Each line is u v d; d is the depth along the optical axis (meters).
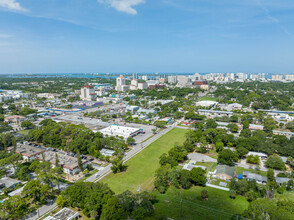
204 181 105.75
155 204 92.88
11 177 117.81
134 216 77.44
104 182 112.44
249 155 137.00
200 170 109.94
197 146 168.12
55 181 101.00
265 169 126.38
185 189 105.25
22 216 83.94
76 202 87.81
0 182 110.25
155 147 165.50
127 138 170.75
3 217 78.00
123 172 124.12
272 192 98.50
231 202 94.00
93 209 81.38
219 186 107.31
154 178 116.56
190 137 167.88
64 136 170.75
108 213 76.69
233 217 83.06
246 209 88.38
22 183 110.38
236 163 135.50
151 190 104.69
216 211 87.62
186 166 125.19
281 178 109.69
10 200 83.75
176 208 89.75
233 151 146.12
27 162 128.25
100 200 83.44
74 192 88.81
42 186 93.94
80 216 84.50
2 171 116.38
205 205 91.94
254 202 79.38
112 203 79.00
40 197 96.44
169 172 109.19
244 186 99.88
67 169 123.44
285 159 136.62
